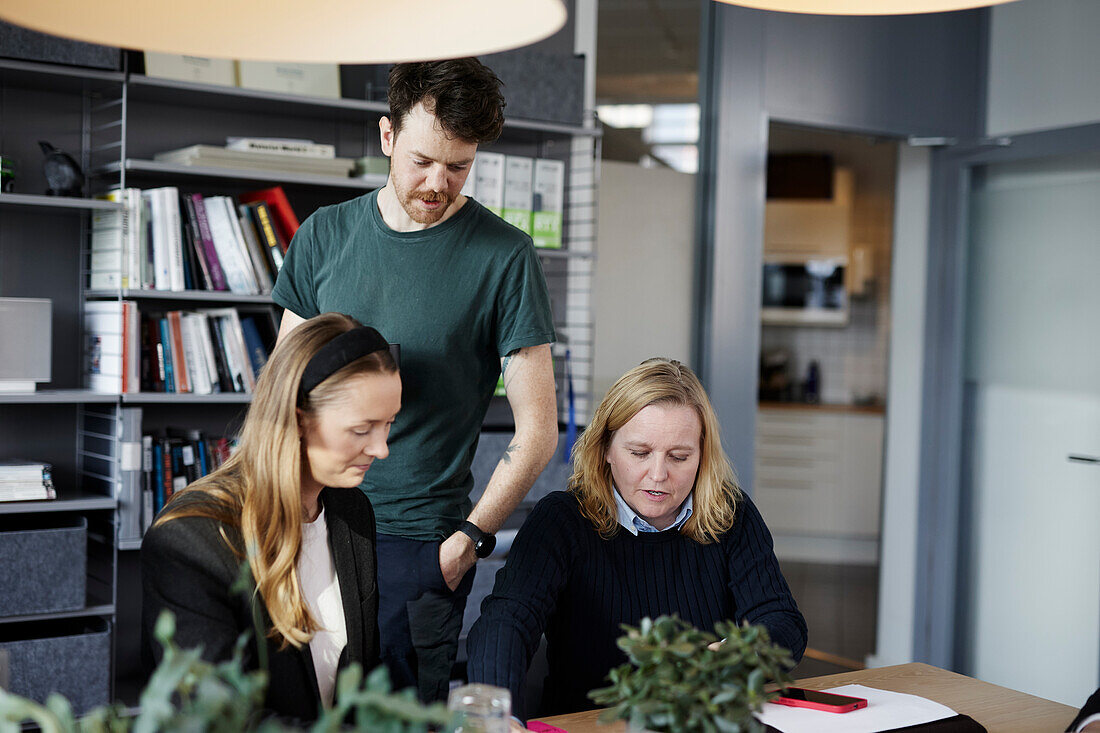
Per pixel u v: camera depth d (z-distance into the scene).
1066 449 3.90
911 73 4.24
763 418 6.59
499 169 3.33
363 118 3.38
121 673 3.15
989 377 4.20
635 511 1.87
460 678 3.18
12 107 3.01
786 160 6.95
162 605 1.29
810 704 1.53
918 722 1.48
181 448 3.00
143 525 2.94
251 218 3.09
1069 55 3.99
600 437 1.86
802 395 7.16
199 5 1.10
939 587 4.29
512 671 1.59
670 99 4.00
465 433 2.00
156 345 2.98
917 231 4.42
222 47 1.12
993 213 4.19
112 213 2.95
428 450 1.94
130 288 2.90
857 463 6.48
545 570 1.77
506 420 3.64
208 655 1.26
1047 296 3.98
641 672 1.09
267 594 1.31
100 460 3.07
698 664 1.07
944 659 4.28
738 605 1.89
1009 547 4.10
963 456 4.30
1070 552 3.88
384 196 1.96
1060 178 3.94
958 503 4.30
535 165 3.41
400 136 1.79
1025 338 4.05
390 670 1.95
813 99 4.07
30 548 2.78
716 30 3.93
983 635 4.20
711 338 3.99
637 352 3.99
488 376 2.02
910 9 1.24
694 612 1.86
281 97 3.07
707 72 3.98
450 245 1.92
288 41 1.13
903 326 4.46
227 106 3.22
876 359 7.12
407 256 1.92
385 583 1.95
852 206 7.13
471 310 1.93
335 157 3.26
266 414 1.32
